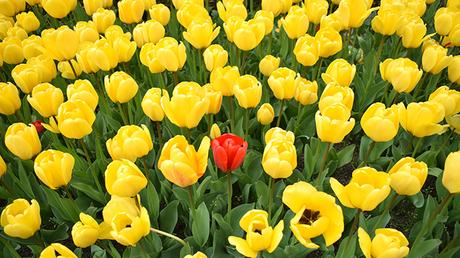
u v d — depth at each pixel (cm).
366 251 86
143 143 104
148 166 144
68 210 128
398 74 123
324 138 106
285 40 172
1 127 153
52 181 105
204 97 107
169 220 127
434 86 160
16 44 156
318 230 85
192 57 168
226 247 121
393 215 140
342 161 141
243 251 88
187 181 95
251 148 145
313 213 88
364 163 124
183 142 95
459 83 138
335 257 112
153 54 133
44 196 139
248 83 120
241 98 119
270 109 127
